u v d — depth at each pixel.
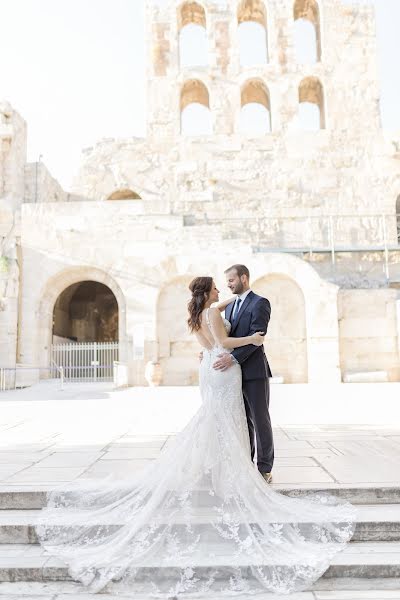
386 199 34.00
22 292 24.92
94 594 4.07
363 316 23.83
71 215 25.55
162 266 24.20
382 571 4.18
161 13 37.66
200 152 35.31
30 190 31.25
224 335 5.48
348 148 34.97
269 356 23.59
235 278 5.93
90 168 35.72
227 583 4.12
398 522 4.67
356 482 5.57
